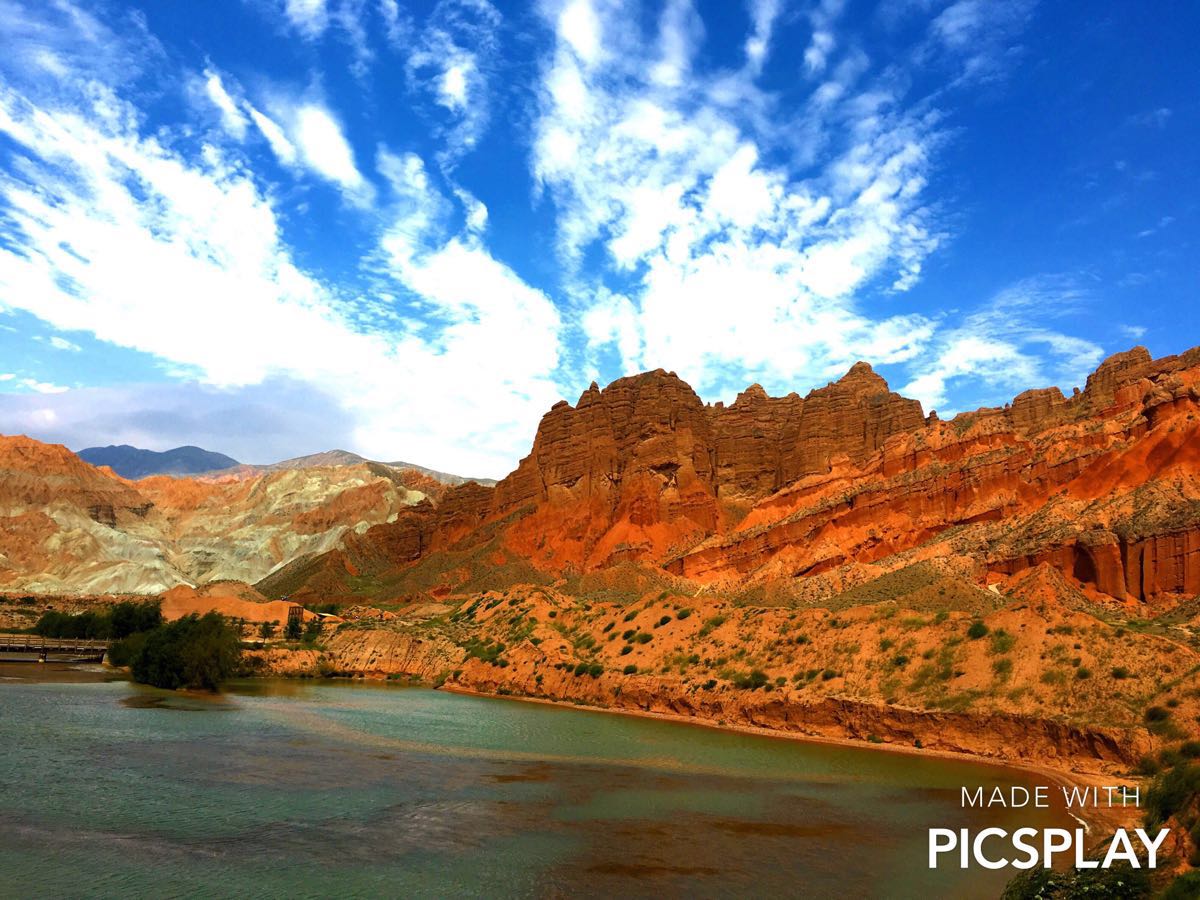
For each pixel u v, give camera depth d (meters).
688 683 104.31
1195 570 116.12
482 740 80.44
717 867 45.41
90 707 87.81
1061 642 82.94
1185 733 67.44
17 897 37.22
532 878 42.75
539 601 153.25
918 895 42.31
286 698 109.31
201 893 38.72
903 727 83.00
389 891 40.22
